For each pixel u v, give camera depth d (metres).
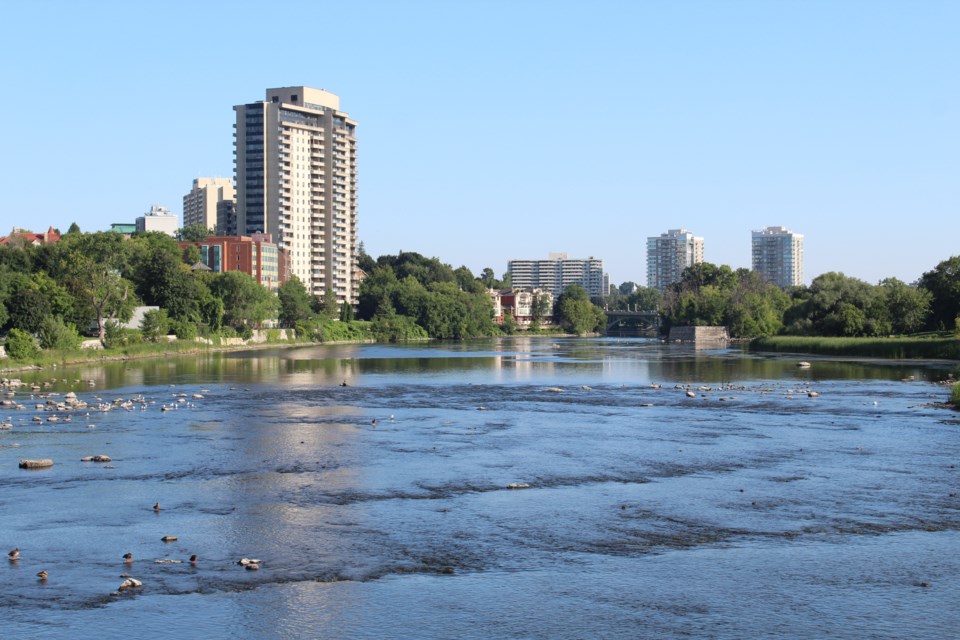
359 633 33.53
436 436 78.50
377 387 128.75
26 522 48.12
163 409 96.94
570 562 41.69
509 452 70.06
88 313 197.00
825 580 39.22
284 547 43.84
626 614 35.41
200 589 37.94
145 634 33.31
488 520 48.91
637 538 45.56
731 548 43.84
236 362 189.50
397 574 39.97
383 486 57.38
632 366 178.88
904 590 38.00
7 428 81.31
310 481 58.78
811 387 124.00
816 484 57.81
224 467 63.41
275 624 34.31
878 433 79.38
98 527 47.19
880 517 49.47
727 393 116.81
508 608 36.00
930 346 192.62
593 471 62.34
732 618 35.03
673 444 73.88
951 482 58.34
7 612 35.31
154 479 59.16
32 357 163.62
